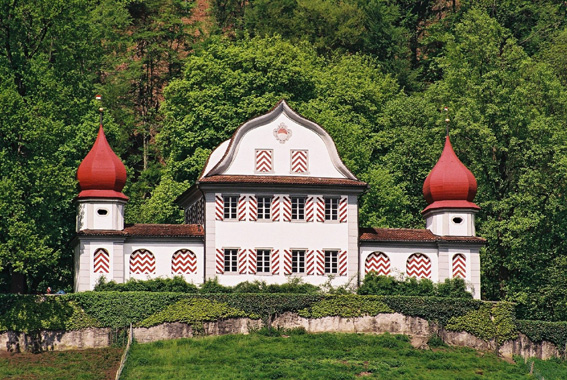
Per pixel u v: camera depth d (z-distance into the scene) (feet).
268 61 422.82
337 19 545.03
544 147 377.71
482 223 376.68
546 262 376.27
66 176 319.47
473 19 435.53
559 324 332.60
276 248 332.19
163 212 406.00
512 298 371.35
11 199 307.58
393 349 313.12
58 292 332.39
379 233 344.69
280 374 286.87
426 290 329.93
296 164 337.72
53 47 350.23
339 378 286.46
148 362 293.02
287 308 318.04
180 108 428.15
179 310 311.68
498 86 387.75
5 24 336.08
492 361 315.78
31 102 330.75
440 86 411.75
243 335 313.12
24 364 293.02
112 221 328.49
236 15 582.35
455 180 347.15
